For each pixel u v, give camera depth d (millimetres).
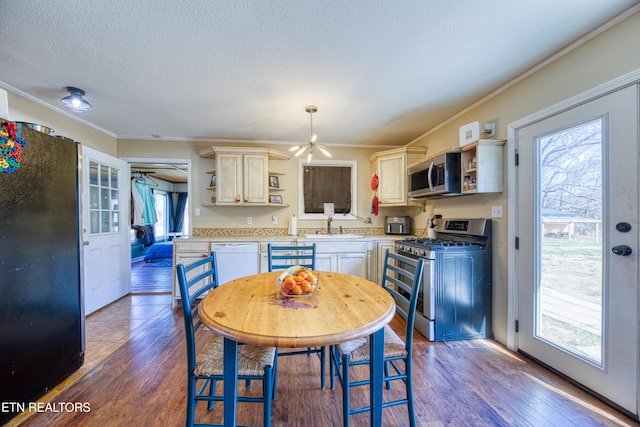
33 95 2314
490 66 1889
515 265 2084
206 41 1604
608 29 1467
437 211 3121
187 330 1157
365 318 1066
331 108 2607
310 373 1837
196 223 3672
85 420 1403
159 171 5805
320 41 1610
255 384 1734
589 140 1583
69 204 1742
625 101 1402
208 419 1424
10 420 1389
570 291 1705
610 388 1480
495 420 1404
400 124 3068
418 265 1348
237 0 1290
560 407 1489
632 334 1393
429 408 1491
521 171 2025
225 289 1465
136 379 1752
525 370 1841
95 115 2797
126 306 3135
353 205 3904
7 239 1358
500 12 1379
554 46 1669
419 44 1641
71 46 1645
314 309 1161
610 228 1479
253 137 3574
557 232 1784
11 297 1383
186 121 2977
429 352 2092
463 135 2377
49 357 1604
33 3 1292
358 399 1574
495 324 2293
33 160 1480
